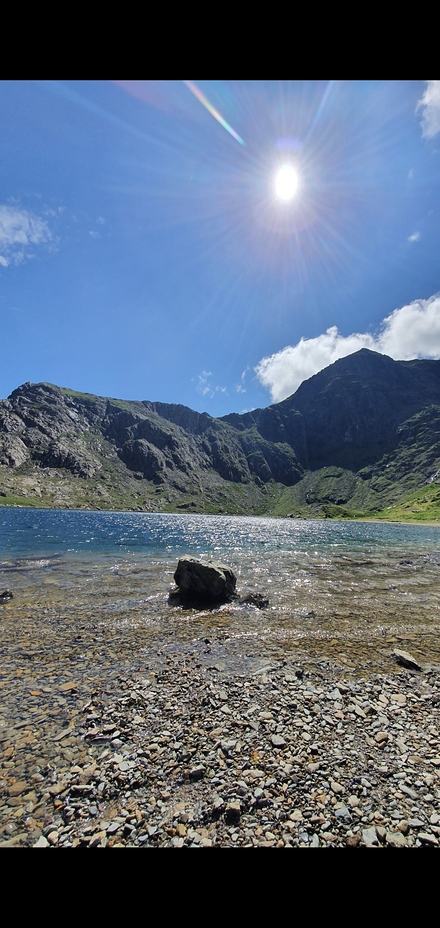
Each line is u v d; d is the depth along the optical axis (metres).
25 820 6.27
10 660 12.77
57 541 45.97
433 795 6.89
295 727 8.98
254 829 6.14
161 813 6.43
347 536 72.06
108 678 11.53
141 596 21.44
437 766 7.69
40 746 8.16
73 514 133.75
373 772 7.46
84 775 7.29
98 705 9.88
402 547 51.78
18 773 7.33
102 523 88.50
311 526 117.81
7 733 8.61
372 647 14.59
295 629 16.58
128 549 41.25
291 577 27.81
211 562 23.03
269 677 11.72
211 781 7.17
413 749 8.24
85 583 24.17
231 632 16.05
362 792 6.94
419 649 14.45
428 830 6.14
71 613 18.12
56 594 21.39
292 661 13.10
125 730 8.77
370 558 39.28
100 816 6.37
